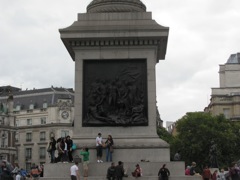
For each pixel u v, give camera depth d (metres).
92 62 33.16
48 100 138.62
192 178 28.31
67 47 34.81
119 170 27.55
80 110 32.59
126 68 33.06
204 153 87.44
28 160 136.50
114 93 32.66
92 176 29.02
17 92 148.00
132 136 32.06
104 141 31.81
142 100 32.62
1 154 126.81
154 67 33.00
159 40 33.09
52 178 28.19
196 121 89.75
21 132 139.38
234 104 117.12
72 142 31.12
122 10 34.06
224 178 33.53
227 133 87.81
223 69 128.88
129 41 33.09
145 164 29.84
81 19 33.81
